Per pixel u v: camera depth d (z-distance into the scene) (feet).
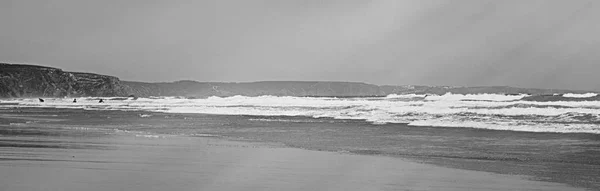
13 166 33.86
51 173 30.83
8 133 63.46
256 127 76.64
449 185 28.19
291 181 29.17
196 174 31.19
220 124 84.23
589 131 59.26
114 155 40.73
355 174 31.81
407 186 27.76
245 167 34.47
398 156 41.37
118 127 77.92
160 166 34.58
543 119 74.69
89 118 104.32
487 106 102.32
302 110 124.67
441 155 42.04
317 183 28.45
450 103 119.24
